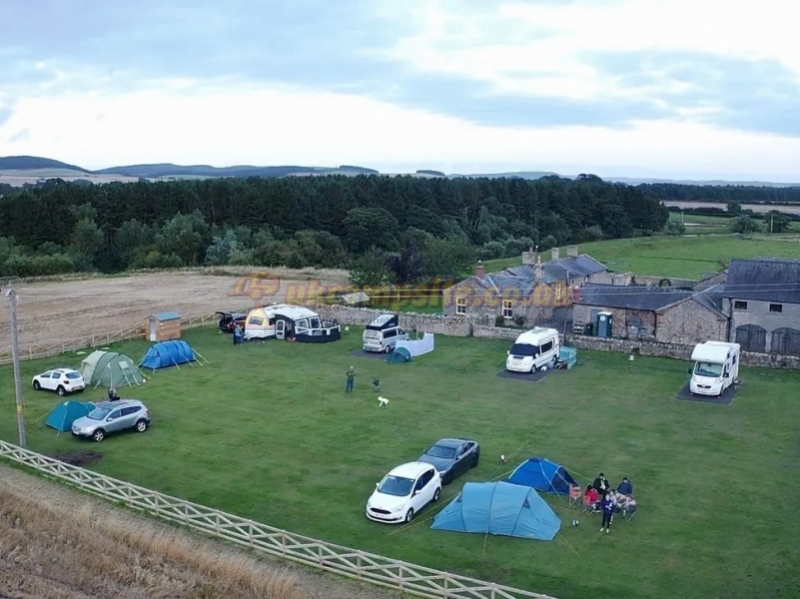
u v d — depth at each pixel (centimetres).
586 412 4091
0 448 3412
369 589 2283
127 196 14038
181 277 9931
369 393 4456
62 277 9744
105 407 3738
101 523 2670
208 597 2192
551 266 7594
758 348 5438
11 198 13100
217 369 5034
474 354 5475
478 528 2650
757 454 3434
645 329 5862
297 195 14350
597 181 19825
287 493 3012
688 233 16350
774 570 2375
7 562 2383
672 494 2986
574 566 2408
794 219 18475
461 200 16062
